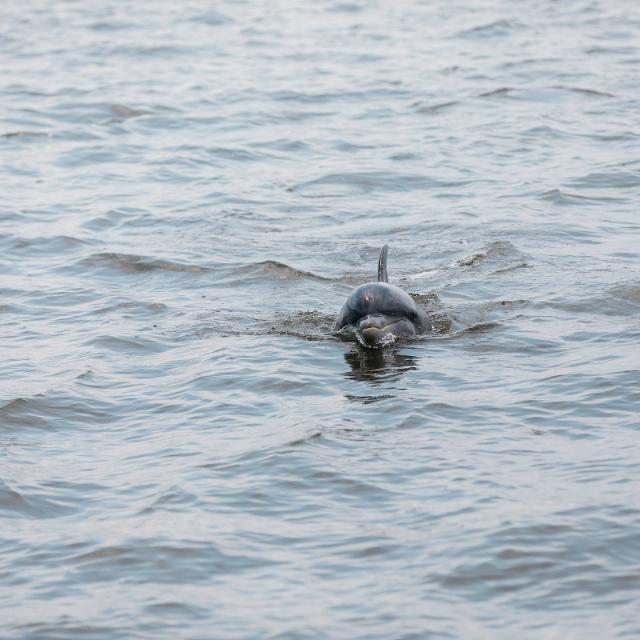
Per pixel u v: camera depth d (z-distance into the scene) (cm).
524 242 5778
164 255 5731
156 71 10888
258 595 2641
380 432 3522
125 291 5234
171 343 4506
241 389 3956
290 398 3862
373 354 4297
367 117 8981
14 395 3909
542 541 2805
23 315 4903
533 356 4200
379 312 4459
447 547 2803
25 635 2511
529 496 3039
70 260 5728
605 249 5612
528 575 2670
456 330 4559
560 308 4756
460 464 3262
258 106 9375
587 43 11519
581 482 3105
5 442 3553
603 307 4747
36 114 9169
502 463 3259
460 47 11644
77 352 4397
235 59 11425
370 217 6438
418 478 3186
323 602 2600
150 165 7769
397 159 7719
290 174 7456
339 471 3238
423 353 4294
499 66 10569
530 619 2503
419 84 10000
